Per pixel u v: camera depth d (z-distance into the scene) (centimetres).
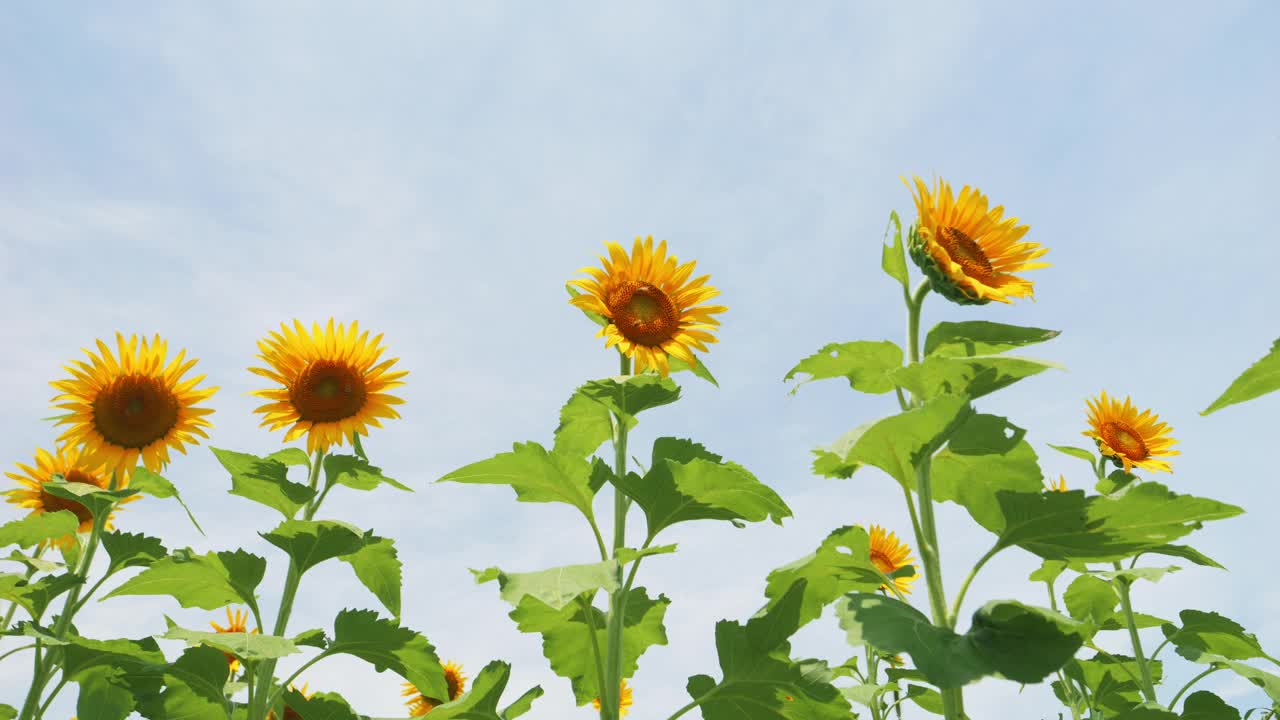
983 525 143
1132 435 203
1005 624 127
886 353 147
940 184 155
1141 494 126
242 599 167
